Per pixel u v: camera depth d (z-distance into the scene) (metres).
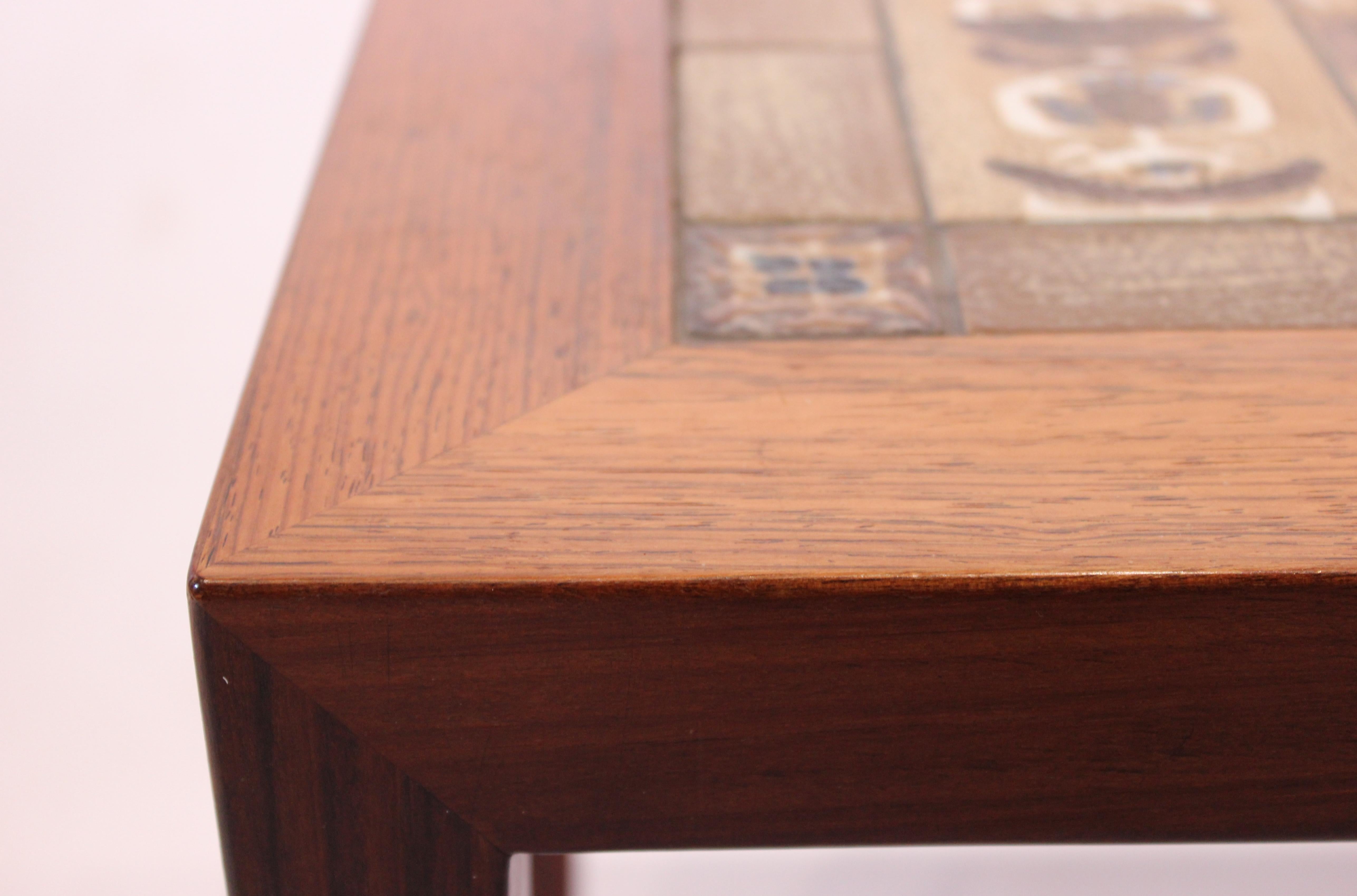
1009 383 0.46
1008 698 0.44
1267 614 0.43
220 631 0.43
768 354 0.47
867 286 0.50
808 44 0.61
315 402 0.46
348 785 0.44
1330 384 0.46
